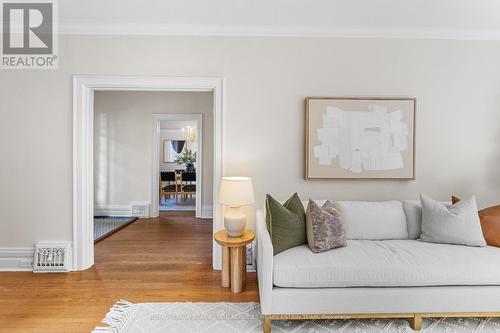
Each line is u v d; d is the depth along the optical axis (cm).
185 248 341
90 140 284
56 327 186
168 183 791
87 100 278
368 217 239
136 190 522
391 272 184
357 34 276
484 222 220
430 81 281
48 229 274
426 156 283
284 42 276
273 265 187
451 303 184
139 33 271
